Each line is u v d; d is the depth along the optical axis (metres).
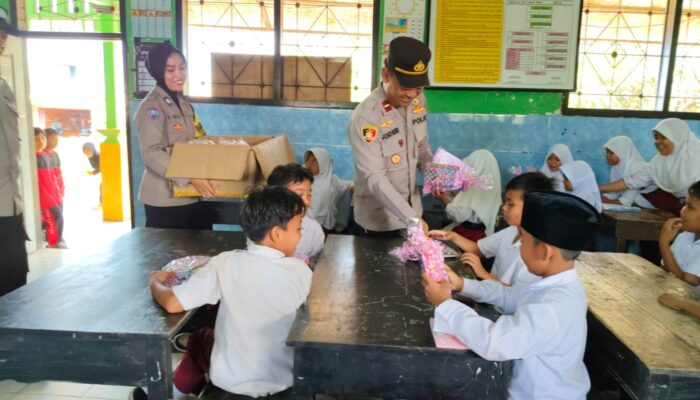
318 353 1.26
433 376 1.25
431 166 2.24
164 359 1.32
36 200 4.34
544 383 1.31
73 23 4.53
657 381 1.17
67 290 1.62
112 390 2.23
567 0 3.70
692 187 1.97
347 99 4.00
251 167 2.33
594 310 1.52
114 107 5.50
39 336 1.33
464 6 3.73
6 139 2.58
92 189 6.38
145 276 1.77
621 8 3.84
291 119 3.98
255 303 1.42
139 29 3.90
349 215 3.88
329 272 1.82
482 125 3.92
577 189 3.54
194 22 3.94
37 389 2.22
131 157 4.07
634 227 3.29
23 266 2.77
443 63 3.82
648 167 3.65
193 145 2.29
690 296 1.66
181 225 2.61
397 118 2.20
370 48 3.93
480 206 3.12
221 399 1.41
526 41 3.76
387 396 1.27
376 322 1.37
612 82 3.93
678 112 3.88
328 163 3.69
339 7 3.89
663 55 3.89
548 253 1.28
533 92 3.86
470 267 1.93
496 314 1.54
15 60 3.97
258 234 1.44
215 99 3.99
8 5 3.95
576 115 3.88
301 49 3.95
